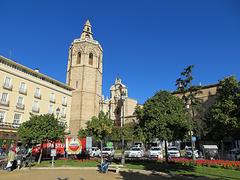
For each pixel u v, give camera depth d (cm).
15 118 4306
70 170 2052
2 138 3875
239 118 2944
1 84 4144
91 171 1981
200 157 3472
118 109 8444
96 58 6612
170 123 1975
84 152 3362
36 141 2592
